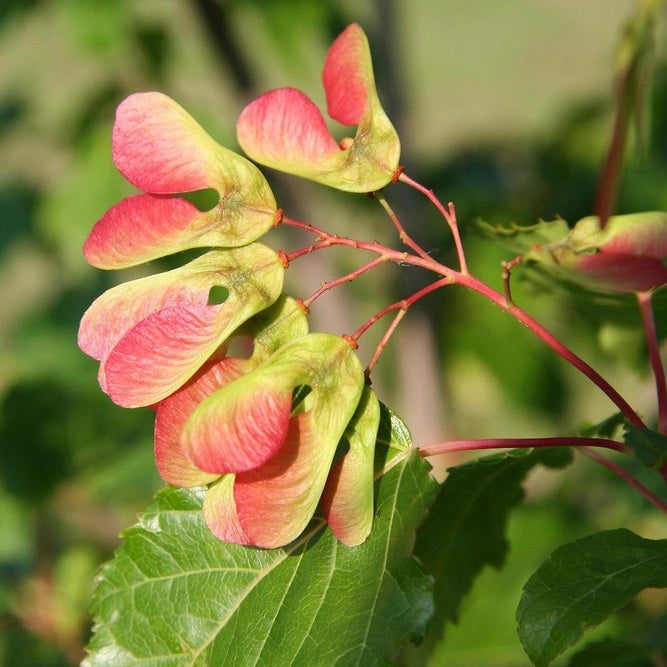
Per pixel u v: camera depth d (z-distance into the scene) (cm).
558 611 30
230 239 31
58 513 55
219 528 30
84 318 30
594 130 63
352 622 31
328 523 30
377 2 58
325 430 30
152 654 32
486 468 33
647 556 31
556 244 33
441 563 35
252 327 30
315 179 31
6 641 53
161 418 30
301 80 63
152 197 31
